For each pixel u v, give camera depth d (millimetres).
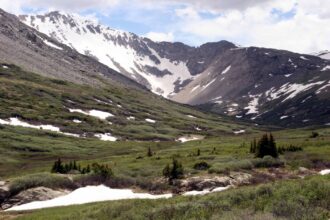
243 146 111250
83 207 36906
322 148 87562
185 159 83000
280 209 19766
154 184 56094
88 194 51469
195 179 55312
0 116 179000
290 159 72500
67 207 40094
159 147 161250
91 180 56156
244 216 19125
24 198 48719
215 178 55125
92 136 188125
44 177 53531
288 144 101688
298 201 20906
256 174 60062
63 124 193250
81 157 130125
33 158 124688
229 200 23469
